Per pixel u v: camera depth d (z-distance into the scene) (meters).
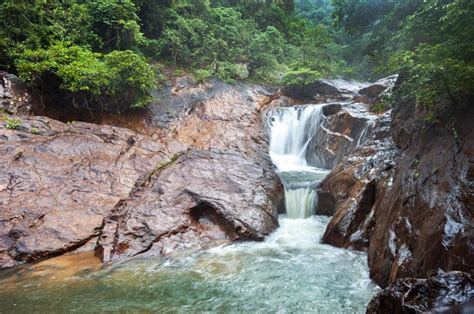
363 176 7.55
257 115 14.45
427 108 5.93
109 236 6.80
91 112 11.98
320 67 18.33
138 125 12.29
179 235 7.09
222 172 8.91
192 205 7.76
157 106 13.16
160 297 5.01
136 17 13.71
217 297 5.02
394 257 4.85
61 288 5.29
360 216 6.77
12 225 6.70
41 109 11.17
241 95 15.05
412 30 5.61
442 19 4.63
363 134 10.28
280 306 4.75
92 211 7.57
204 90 14.61
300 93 16.58
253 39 17.67
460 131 4.89
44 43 11.91
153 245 6.73
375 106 11.26
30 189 7.54
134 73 11.66
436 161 5.02
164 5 16.42
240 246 7.01
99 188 8.27
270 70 17.27
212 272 5.84
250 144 12.72
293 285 5.34
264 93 15.84
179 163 9.10
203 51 16.27
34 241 6.54
